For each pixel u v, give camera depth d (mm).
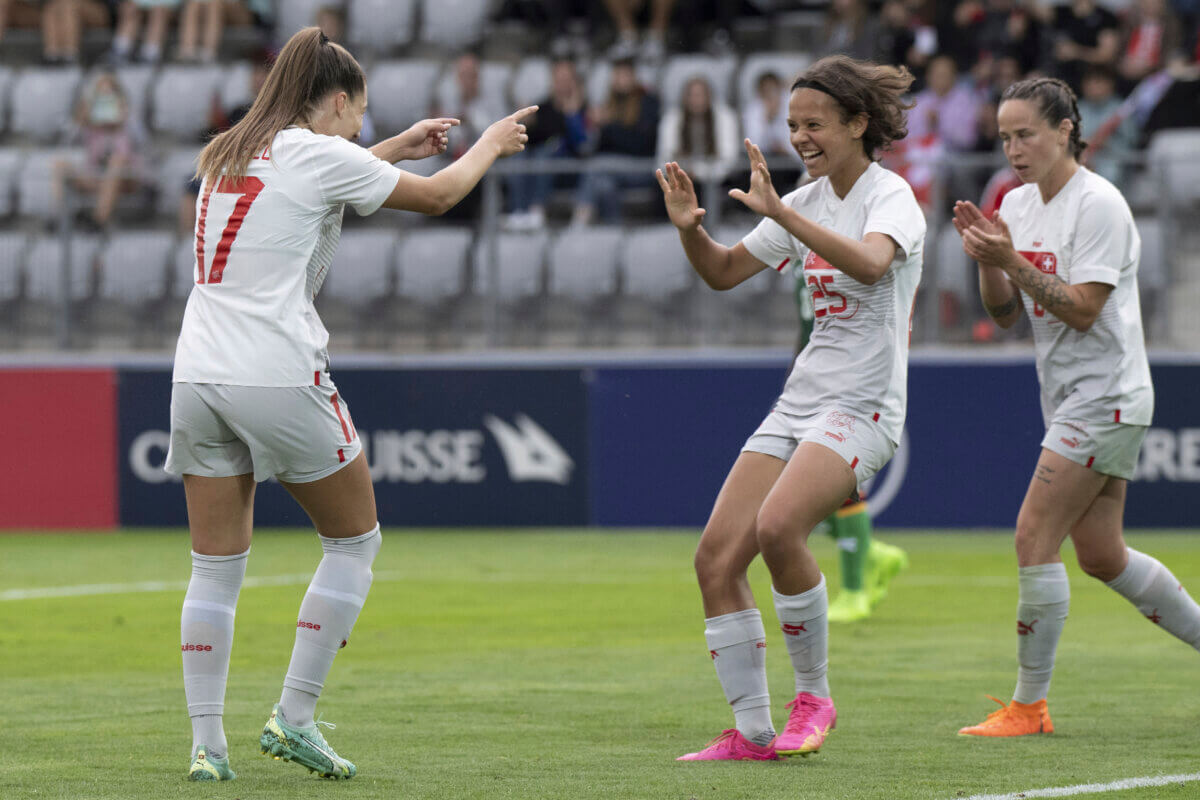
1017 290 18406
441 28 57938
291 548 41062
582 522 44219
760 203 14711
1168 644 24484
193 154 47188
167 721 18375
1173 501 41312
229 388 14211
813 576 15656
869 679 21359
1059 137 17422
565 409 44156
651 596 31469
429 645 25062
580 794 14078
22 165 51219
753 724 15820
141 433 45688
